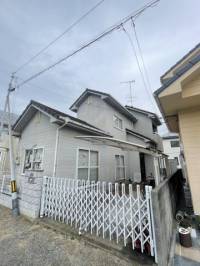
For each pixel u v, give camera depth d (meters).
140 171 11.48
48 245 3.01
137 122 14.20
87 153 7.45
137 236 2.66
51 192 4.40
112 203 3.14
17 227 3.89
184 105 4.00
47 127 6.94
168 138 21.44
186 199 5.37
